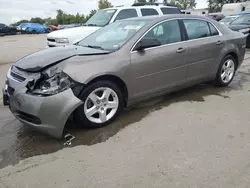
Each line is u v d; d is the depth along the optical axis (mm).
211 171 2451
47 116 2904
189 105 4168
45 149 2943
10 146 3029
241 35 5348
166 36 4043
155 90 3977
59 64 3135
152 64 3787
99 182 2348
